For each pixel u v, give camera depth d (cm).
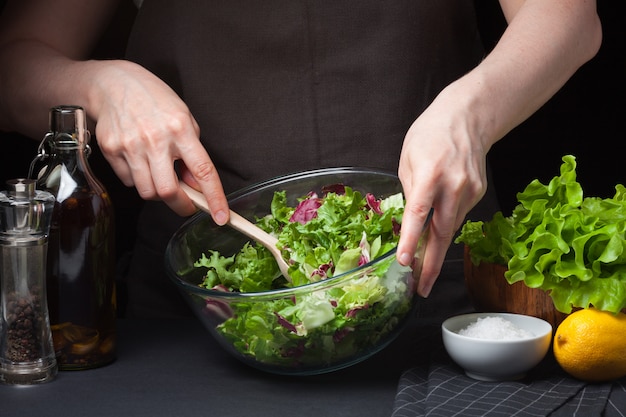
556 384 132
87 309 141
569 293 137
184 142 147
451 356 135
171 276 139
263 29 185
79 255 140
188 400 130
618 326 130
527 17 166
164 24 191
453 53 195
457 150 138
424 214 131
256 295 127
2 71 179
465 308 188
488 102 149
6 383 136
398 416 120
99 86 159
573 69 167
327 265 136
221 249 153
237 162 190
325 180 156
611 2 331
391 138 188
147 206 198
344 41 186
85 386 136
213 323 134
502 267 145
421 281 145
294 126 188
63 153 141
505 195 347
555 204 148
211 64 188
